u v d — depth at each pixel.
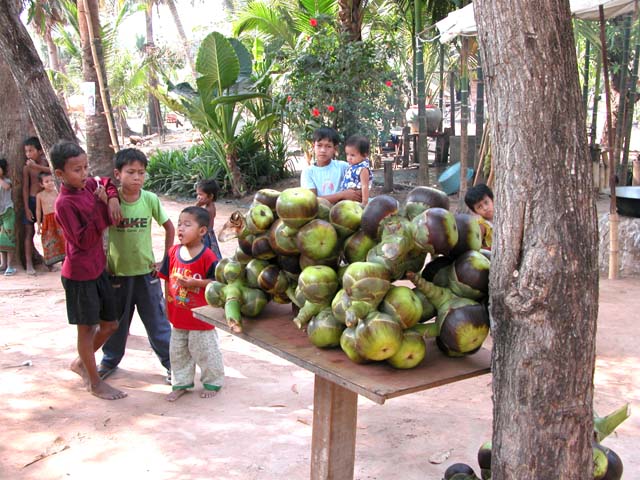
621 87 10.48
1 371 4.58
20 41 4.68
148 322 4.39
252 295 2.31
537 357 1.65
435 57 18.30
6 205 7.57
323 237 2.02
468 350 1.87
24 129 7.60
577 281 1.64
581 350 1.66
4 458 3.38
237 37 13.93
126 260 4.27
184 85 12.81
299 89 11.28
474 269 1.86
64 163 3.76
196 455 3.41
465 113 9.44
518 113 1.65
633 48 11.12
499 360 1.73
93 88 9.64
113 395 4.16
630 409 3.93
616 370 4.55
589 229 1.67
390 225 1.91
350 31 11.36
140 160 4.16
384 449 3.48
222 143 12.88
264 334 2.18
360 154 5.04
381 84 11.35
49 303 6.40
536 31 1.62
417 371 1.86
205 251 4.01
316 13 11.66
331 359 1.95
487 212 4.40
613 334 5.24
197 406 4.05
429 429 3.72
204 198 5.03
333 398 2.29
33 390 4.26
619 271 7.12
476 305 1.86
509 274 1.68
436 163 15.73
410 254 1.94
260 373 4.64
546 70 1.62
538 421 1.67
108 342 4.47
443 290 1.92
